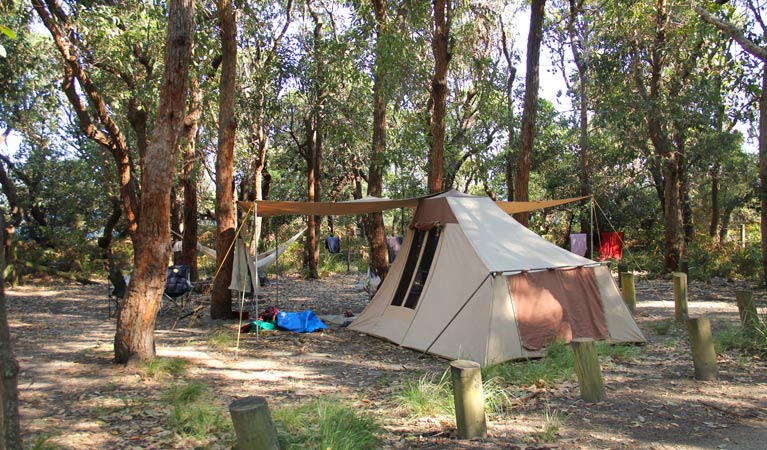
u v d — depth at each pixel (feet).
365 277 54.19
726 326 25.80
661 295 38.17
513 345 20.62
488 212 25.36
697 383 16.81
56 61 41.57
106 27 30.14
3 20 31.94
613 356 20.48
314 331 27.35
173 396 15.81
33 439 12.58
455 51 39.63
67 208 74.49
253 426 9.53
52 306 36.88
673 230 48.32
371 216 36.99
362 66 36.32
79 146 61.72
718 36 33.42
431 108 43.91
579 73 55.57
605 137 59.77
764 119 36.65
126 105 41.45
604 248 55.83
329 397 15.60
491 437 12.69
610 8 41.78
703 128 43.80
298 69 47.91
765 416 13.87
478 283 21.83
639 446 12.12
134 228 41.86
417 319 24.17
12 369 7.25
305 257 58.70
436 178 32.01
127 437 12.98
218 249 31.07
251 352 22.79
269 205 25.82
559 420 13.75
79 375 18.57
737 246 51.47
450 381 16.30
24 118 54.70
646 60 46.26
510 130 55.67
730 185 68.59
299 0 49.03
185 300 37.93
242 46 45.42
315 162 56.29
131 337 19.89
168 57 19.56
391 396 16.37
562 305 22.06
